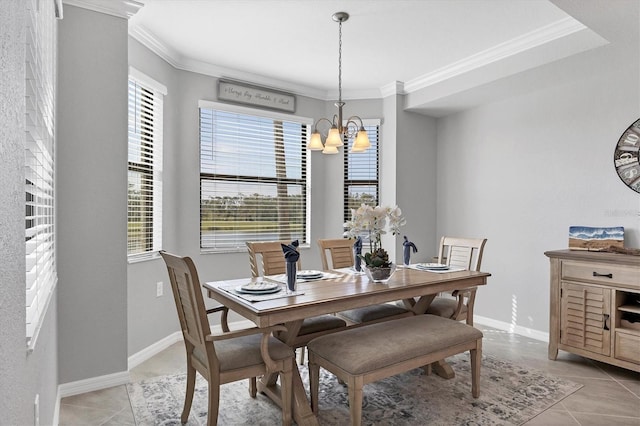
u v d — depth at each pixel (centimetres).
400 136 447
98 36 258
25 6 95
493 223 416
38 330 130
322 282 263
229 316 409
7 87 73
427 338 225
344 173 471
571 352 304
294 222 455
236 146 414
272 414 231
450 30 310
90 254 255
